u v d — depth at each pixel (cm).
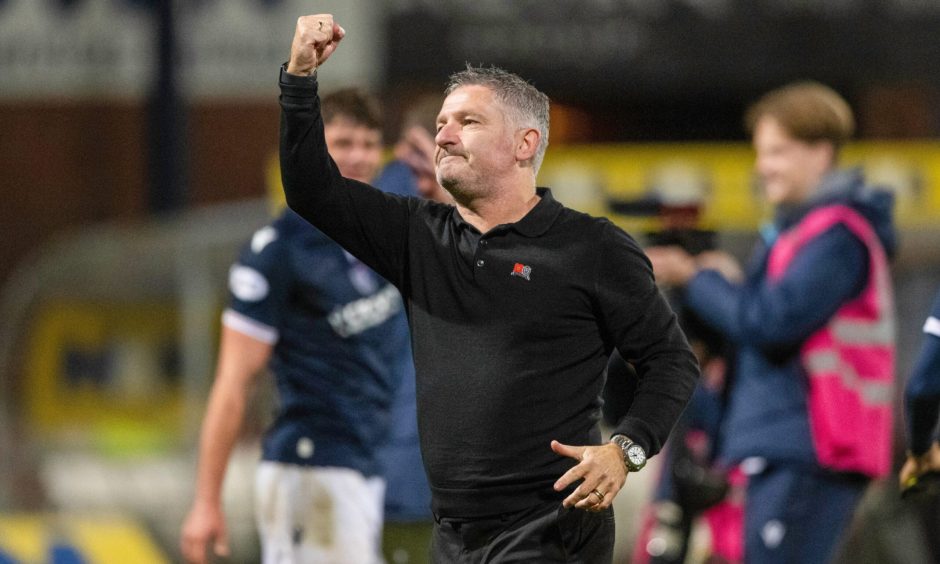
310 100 1358
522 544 1379
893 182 2994
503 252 1376
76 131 4634
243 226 3391
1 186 4631
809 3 4453
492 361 1368
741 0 4453
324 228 1412
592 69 4425
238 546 2586
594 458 1308
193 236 3297
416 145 1964
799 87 2030
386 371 1933
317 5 4475
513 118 1386
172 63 4444
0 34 4578
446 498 1397
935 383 1647
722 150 3100
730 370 2089
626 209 2070
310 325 1894
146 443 3019
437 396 1385
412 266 1407
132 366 3250
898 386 2778
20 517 2809
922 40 4481
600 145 4784
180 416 3141
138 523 2806
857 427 1934
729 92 4641
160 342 3253
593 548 1403
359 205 1407
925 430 1680
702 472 2175
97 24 4562
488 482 1374
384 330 1920
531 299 1367
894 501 2530
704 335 2119
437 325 1389
